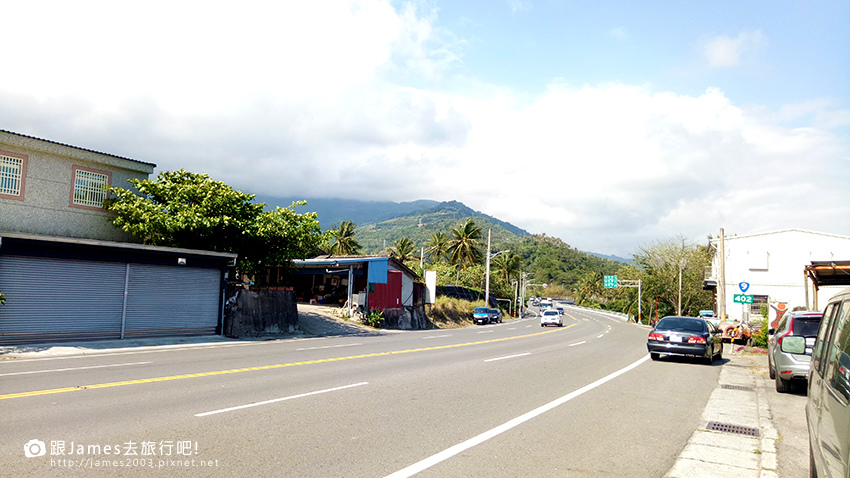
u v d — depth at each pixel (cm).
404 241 8806
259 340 2169
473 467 588
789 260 4219
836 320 483
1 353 1473
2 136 1894
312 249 2577
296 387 1036
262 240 2378
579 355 1886
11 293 1602
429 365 1451
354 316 3372
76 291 1750
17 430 675
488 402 951
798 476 602
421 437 702
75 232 2080
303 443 655
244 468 557
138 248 1869
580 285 15412
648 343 1761
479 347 2111
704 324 1781
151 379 1086
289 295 2603
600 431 774
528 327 4562
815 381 521
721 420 888
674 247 7238
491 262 9762
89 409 802
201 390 978
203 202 2192
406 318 3853
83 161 2112
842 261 1950
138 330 1911
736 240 4375
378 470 566
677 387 1225
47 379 1065
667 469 614
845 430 353
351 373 1252
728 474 603
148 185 2191
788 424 873
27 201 1964
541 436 731
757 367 1709
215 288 2186
